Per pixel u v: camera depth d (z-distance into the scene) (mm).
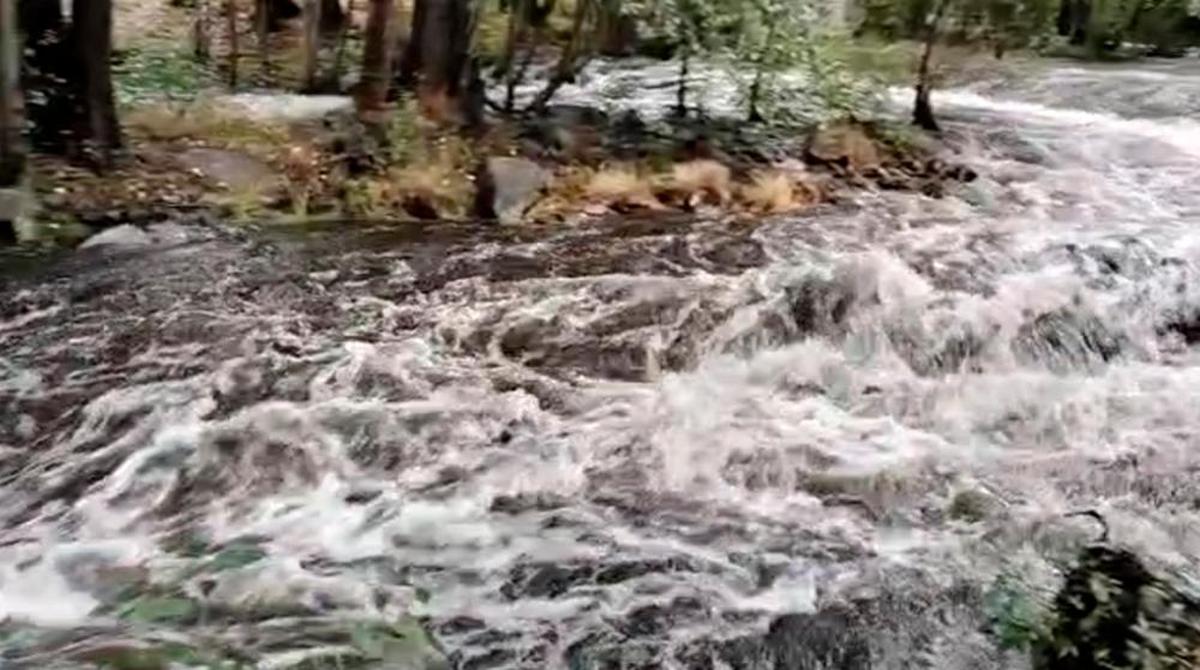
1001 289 6898
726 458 4879
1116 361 6348
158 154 8805
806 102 11047
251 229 8023
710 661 3500
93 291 6625
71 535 4113
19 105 7402
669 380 5742
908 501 4539
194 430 4922
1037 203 9578
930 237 8156
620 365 5898
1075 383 5930
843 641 3596
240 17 16188
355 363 5711
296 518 4285
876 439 5141
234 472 4609
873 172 10172
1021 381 5938
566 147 9938
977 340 6277
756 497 4562
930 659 3494
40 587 3742
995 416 5465
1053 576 3801
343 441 4895
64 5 10281
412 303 6652
